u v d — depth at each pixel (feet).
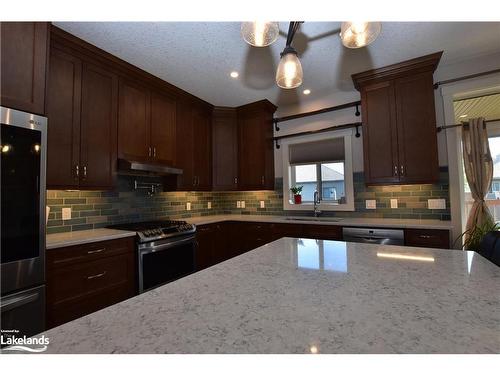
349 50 7.69
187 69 8.72
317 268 3.20
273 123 12.73
